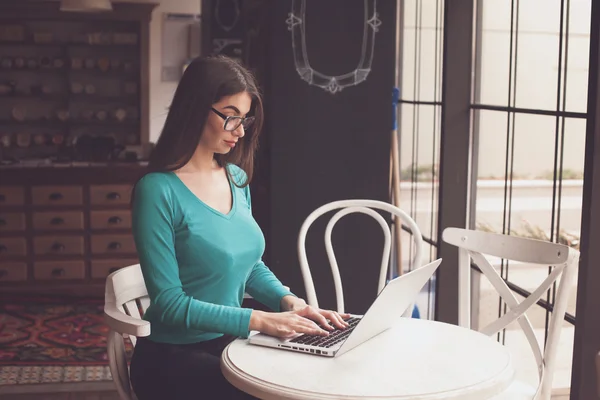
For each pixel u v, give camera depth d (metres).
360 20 3.88
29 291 5.70
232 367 1.92
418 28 4.01
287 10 3.81
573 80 2.79
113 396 3.79
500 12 3.30
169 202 2.20
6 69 6.29
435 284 3.82
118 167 5.75
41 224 5.70
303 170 3.91
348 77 3.90
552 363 2.36
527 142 3.11
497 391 1.87
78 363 4.25
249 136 2.41
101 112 6.41
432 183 3.86
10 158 6.02
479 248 2.63
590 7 2.68
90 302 5.62
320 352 2.00
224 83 2.20
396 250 3.97
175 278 2.18
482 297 3.50
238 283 2.30
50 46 6.37
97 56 6.44
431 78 3.85
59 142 6.33
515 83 3.19
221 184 2.34
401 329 2.23
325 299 3.97
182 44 6.62
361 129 3.94
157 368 2.21
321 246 3.95
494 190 3.38
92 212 5.76
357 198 3.97
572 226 2.80
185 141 2.23
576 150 2.77
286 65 3.84
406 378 1.86
